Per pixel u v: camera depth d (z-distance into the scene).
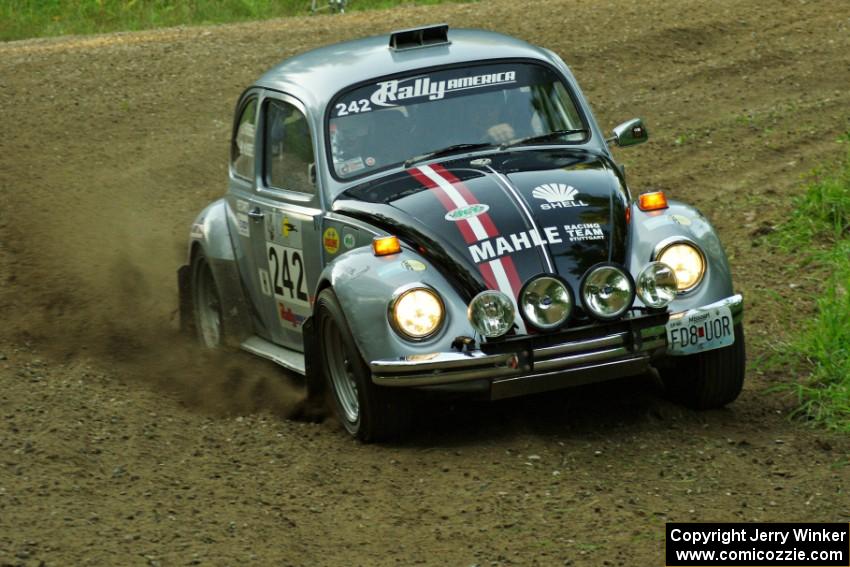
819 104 48.47
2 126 53.69
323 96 25.23
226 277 29.16
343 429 23.97
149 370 28.88
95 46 68.62
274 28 71.31
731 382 22.62
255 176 27.61
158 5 87.62
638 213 22.91
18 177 47.22
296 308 26.33
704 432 22.12
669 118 49.47
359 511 19.45
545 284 20.72
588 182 23.23
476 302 20.59
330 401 24.33
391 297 21.27
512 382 21.02
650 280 21.19
